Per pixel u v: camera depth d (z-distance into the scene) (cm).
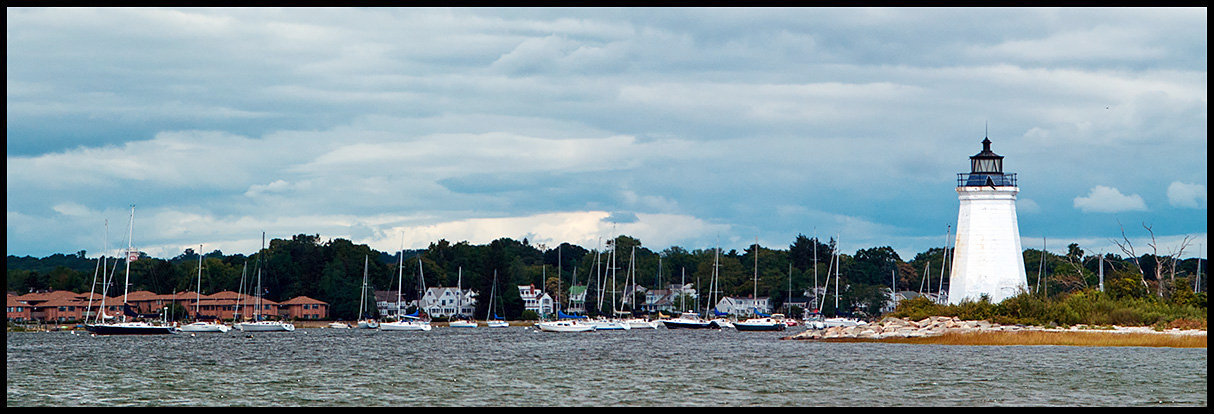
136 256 15250
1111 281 10844
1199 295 9944
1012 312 9888
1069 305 9862
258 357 9275
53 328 17175
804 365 7519
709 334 14238
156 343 12100
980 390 5847
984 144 10269
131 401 5712
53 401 5731
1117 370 6669
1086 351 8106
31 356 9469
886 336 10256
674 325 16575
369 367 7925
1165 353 7794
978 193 10150
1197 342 8356
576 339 13012
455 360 8675
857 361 7744
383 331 16950
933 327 10075
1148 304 9806
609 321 16525
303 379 6869
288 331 16612
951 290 10456
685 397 5750
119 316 15125
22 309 18912
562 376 6969
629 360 8406
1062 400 5428
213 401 5688
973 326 9719
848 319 19338
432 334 15412
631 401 5606
